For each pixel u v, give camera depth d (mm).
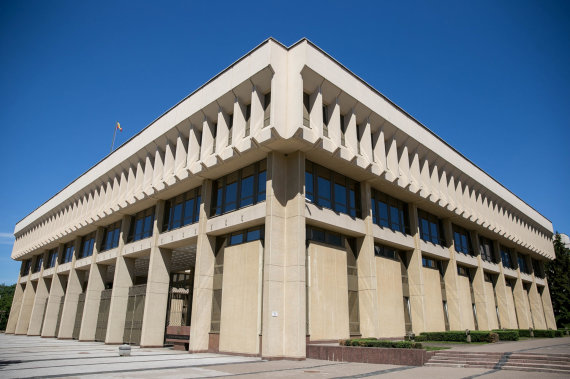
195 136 27484
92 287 38000
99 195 39750
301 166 22203
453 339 25812
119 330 32594
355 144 24672
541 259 57844
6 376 13016
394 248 30250
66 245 47938
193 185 28172
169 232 29594
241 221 23250
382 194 29688
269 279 20094
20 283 60156
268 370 14945
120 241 34969
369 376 13242
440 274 34938
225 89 24469
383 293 27172
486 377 12852
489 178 42125
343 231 25312
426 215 34438
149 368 15422
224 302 23734
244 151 22391
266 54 21953
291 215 21516
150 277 29547
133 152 33438
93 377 12789
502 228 43625
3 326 83125
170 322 36531
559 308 61094
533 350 17844
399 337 27391
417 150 31062
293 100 21625
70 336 41281
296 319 19609
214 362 17859
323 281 22938
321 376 13250
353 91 24938
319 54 22938
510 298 46656
